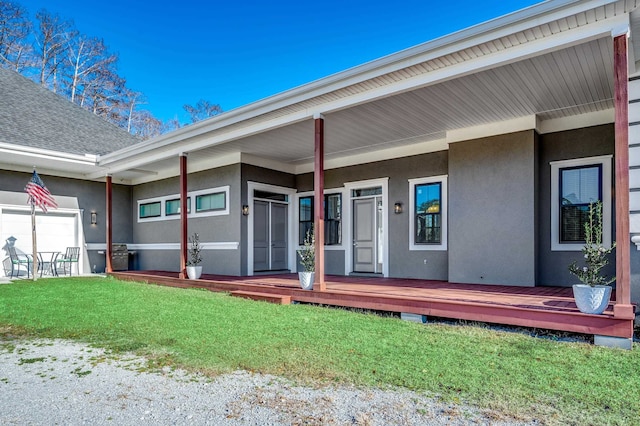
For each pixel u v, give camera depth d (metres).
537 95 6.19
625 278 4.12
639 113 5.02
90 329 5.12
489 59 4.82
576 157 7.08
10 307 6.52
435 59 4.98
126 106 30.86
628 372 3.42
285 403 2.92
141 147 9.78
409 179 9.05
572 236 7.09
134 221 13.61
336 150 9.59
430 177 8.74
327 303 6.52
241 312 6.07
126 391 3.18
